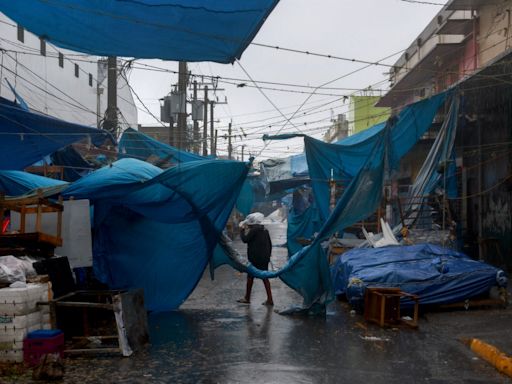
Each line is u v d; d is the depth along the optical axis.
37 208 8.57
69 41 7.39
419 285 9.82
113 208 10.22
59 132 11.03
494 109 15.52
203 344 7.64
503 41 16.28
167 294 10.50
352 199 10.05
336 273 11.80
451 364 6.65
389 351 7.26
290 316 9.74
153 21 6.55
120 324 7.03
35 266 7.46
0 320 6.42
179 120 23.94
